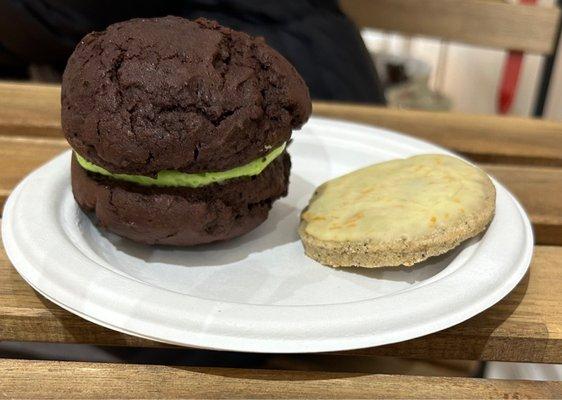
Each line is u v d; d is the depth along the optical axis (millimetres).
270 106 180
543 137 299
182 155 169
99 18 355
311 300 176
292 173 247
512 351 167
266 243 204
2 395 145
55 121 281
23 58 381
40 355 231
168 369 156
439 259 190
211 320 146
